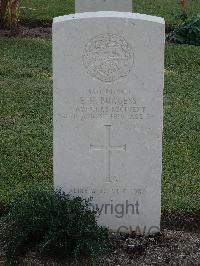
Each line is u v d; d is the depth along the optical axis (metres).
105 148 2.48
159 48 2.37
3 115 3.70
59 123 2.46
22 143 3.33
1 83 4.20
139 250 2.48
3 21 5.49
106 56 2.38
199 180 3.01
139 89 2.41
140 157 2.49
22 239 2.38
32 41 5.14
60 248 2.37
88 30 2.36
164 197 2.85
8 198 2.78
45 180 2.96
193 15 6.02
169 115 3.79
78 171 2.51
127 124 2.46
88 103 2.43
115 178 2.52
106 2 4.60
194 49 5.09
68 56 2.38
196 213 2.75
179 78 4.46
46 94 4.06
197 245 2.53
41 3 6.33
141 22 2.34
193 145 3.39
